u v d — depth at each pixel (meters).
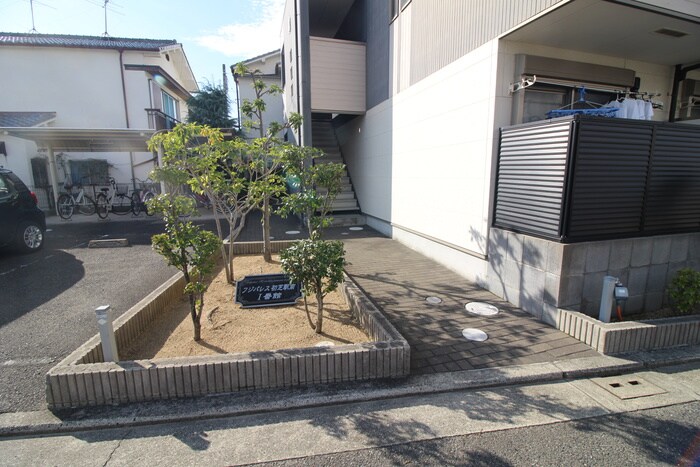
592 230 3.37
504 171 4.04
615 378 2.64
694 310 3.69
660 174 3.57
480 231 4.45
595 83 4.62
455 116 4.90
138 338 3.02
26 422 2.10
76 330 3.41
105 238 7.71
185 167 3.99
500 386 2.54
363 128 8.98
